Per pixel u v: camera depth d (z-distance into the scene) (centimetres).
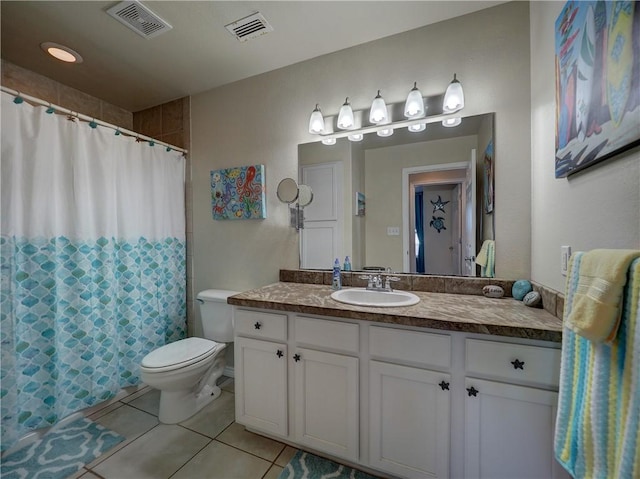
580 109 87
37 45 172
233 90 216
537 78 132
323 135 187
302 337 136
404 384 116
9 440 141
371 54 172
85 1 139
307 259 195
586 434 66
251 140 211
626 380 55
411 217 168
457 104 146
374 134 175
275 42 172
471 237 155
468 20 151
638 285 53
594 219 85
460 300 139
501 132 146
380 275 169
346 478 127
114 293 187
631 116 64
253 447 147
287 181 197
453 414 110
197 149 233
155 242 214
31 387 150
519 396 100
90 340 174
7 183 141
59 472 131
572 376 74
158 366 156
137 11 146
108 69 198
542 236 127
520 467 101
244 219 215
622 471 53
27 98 145
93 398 175
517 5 142
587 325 61
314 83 188
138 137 204
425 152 165
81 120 172
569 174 99
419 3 143
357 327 124
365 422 125
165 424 166
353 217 182
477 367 105
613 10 70
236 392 154
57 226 160
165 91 228
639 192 66
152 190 212
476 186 154
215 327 206
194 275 237
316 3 142
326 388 131
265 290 170
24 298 148
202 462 137
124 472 131
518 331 98
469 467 107
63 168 163
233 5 143
